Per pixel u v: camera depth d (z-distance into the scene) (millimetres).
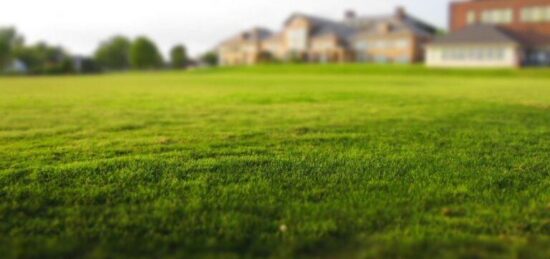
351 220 3801
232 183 4789
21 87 23531
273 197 4340
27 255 3219
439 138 7461
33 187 4605
